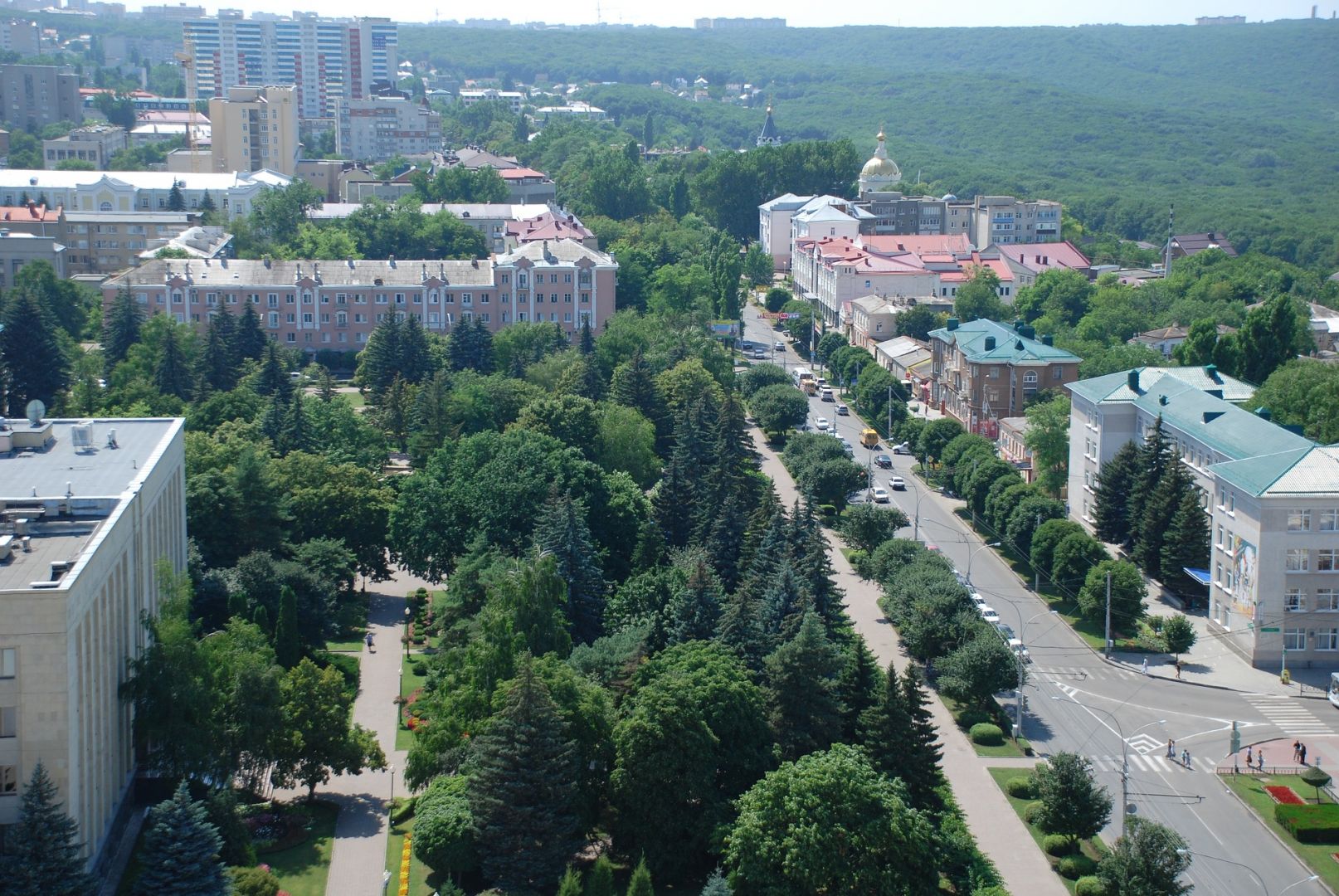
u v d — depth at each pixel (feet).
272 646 573.74
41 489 526.98
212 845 422.41
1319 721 622.54
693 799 483.92
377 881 467.93
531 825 456.45
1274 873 501.97
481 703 514.68
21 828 392.27
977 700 618.03
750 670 565.94
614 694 533.96
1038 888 487.61
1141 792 557.74
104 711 452.76
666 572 655.76
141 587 524.93
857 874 447.42
